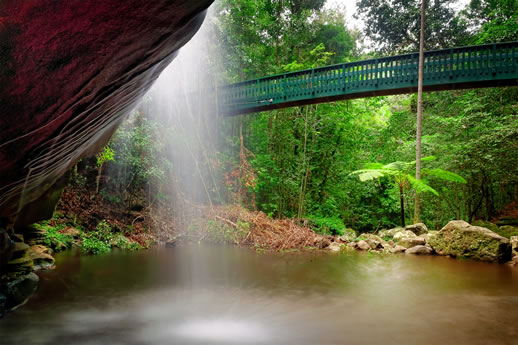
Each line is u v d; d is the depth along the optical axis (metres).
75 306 4.35
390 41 21.67
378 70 11.36
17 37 1.03
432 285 5.96
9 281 4.46
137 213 11.09
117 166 10.95
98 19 1.06
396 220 17.08
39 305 4.35
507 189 15.06
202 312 4.26
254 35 16.36
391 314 4.33
